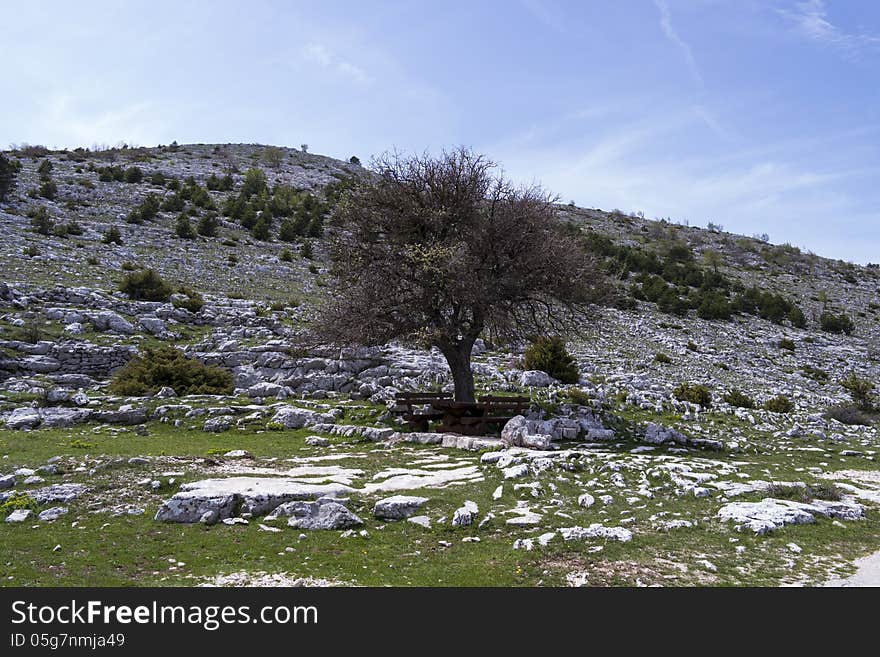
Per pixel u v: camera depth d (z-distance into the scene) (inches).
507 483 594.6
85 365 1099.9
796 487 602.9
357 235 947.3
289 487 534.0
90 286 1456.7
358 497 530.9
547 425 831.7
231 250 2214.6
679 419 1029.8
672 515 513.0
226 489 522.3
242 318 1428.4
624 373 1386.6
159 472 585.9
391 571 395.5
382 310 914.1
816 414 1197.7
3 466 583.5
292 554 418.6
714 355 1868.8
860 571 404.5
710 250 3937.0
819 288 3508.9
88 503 503.8
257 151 4564.5
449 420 882.1
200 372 1046.4
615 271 2888.8
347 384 1080.8
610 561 410.9
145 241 2075.5
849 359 2140.7
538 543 438.9
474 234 915.4
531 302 964.0
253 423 864.9
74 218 2142.0
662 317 2349.9
